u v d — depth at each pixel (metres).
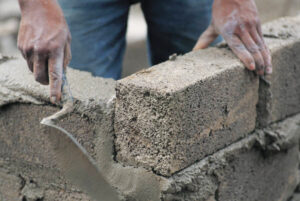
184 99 1.14
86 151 1.25
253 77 1.32
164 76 1.19
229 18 1.34
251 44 1.31
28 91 1.31
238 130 1.33
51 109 1.30
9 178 1.44
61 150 1.20
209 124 1.22
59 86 1.19
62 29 1.21
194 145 1.20
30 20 1.21
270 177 1.49
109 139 1.23
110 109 1.21
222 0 1.37
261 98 1.37
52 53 1.19
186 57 1.31
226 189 1.33
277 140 1.42
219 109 1.24
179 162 1.17
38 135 1.34
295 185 1.65
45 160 1.35
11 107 1.35
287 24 1.55
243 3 1.35
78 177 1.22
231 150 1.31
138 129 1.18
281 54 1.39
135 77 1.19
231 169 1.33
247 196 1.42
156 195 1.19
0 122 1.39
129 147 1.21
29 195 1.41
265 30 1.50
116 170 1.23
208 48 1.37
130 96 1.16
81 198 1.33
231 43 1.32
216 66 1.25
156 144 1.16
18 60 1.45
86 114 1.24
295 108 1.51
